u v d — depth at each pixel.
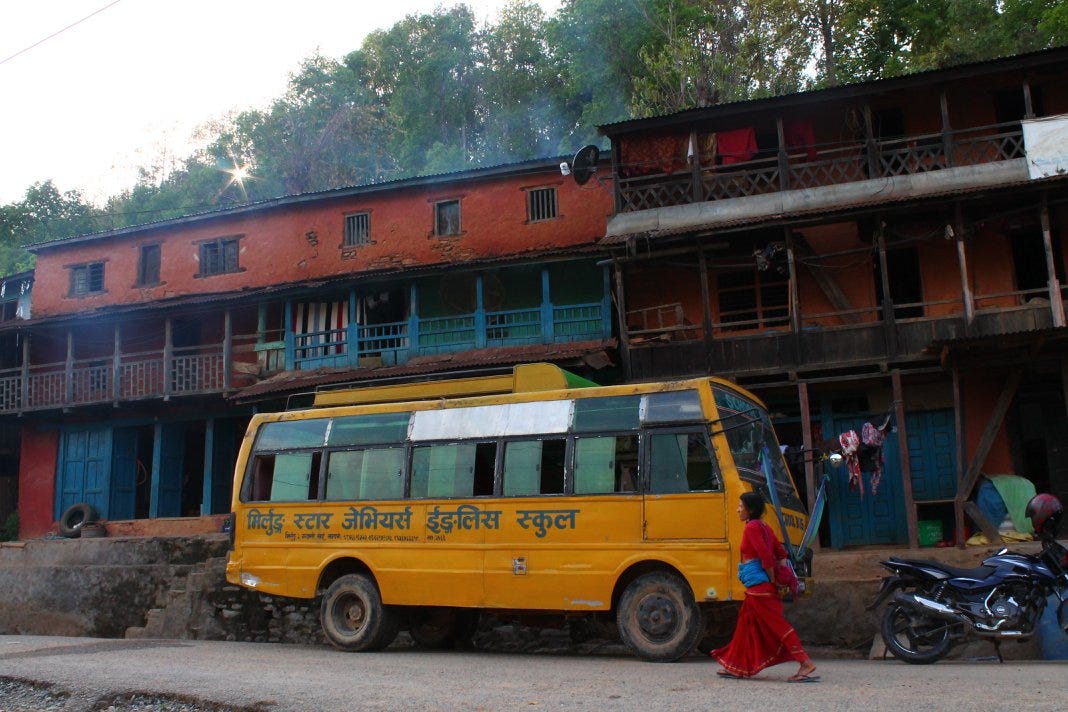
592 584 10.02
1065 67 17.14
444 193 23.30
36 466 25.30
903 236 17.91
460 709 6.50
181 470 24.58
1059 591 9.40
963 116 18.75
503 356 19.16
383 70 48.38
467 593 10.65
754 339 17.11
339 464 11.92
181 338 24.78
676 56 29.30
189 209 43.44
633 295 20.11
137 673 8.73
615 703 6.55
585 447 10.48
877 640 11.23
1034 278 18.02
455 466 11.14
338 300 22.58
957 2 29.52
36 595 17.00
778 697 6.58
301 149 44.03
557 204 22.27
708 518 9.62
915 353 16.25
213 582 15.45
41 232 42.84
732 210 18.28
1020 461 17.33
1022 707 5.90
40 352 26.16
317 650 11.80
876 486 16.72
